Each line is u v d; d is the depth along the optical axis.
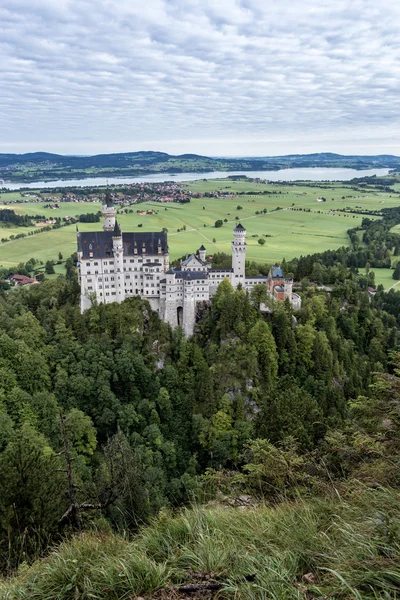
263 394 139.00
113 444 42.03
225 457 116.62
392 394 39.22
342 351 165.00
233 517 23.70
